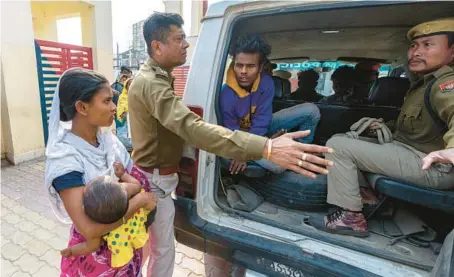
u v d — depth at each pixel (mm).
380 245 1410
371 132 1609
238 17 1566
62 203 1108
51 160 1034
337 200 1508
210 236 1501
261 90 1807
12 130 4520
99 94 1062
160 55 1418
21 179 4051
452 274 959
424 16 1728
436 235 1442
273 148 1080
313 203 1720
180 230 1656
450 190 1352
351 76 2799
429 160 1120
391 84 2564
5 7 4230
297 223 1612
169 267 1665
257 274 1415
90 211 971
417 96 1536
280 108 2631
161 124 1357
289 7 1441
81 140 1097
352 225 1480
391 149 1414
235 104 1752
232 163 1771
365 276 1191
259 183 1902
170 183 1557
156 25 1368
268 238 1416
